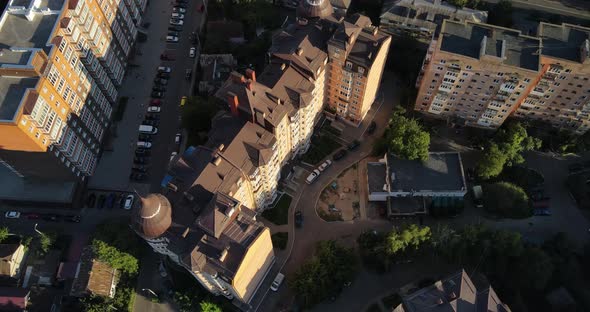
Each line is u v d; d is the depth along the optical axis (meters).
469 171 147.75
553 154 149.38
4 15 135.62
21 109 118.31
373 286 134.00
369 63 130.50
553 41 130.75
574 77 129.12
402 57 164.25
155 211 108.81
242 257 108.69
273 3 185.62
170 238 113.00
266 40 172.50
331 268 128.25
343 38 130.50
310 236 141.38
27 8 136.62
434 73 137.38
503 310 115.19
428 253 135.50
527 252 125.50
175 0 192.25
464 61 129.38
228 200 112.69
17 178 148.50
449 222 141.12
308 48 132.62
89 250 137.25
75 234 146.62
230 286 115.62
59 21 132.75
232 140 121.94
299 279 126.44
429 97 147.62
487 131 152.38
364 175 149.88
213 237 110.81
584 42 125.50
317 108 150.25
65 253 143.38
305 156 153.75
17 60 123.69
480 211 142.38
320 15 141.00
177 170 120.38
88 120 149.12
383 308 130.75
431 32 166.88
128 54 174.88
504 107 140.50
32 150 128.88
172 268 138.38
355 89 141.62
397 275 135.00
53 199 145.88
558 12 174.25
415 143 137.12
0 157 133.00
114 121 166.62
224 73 167.38
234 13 180.62
